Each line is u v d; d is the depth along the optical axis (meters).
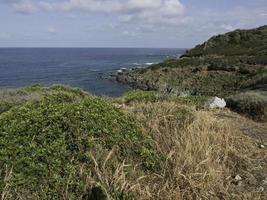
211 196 4.35
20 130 4.29
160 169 4.54
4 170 3.90
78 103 4.89
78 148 4.25
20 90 12.09
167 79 53.16
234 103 10.58
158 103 6.54
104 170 4.08
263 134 6.94
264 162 5.46
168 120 5.77
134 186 3.99
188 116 6.00
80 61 117.94
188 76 53.06
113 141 4.50
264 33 79.94
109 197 3.78
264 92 12.25
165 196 4.12
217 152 5.23
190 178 4.37
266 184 4.80
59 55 176.50
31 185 3.82
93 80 60.75
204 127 5.73
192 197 4.25
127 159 4.43
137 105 6.77
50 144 4.18
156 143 4.94
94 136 4.45
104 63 105.94
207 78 51.31
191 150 4.90
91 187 3.89
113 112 4.90
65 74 69.94
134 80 56.31
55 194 3.79
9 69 80.81
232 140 5.89
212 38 82.75
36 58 139.12
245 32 81.44
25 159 3.98
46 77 64.31
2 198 3.61
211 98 10.50
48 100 5.79
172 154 4.76
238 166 5.24
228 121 7.09
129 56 164.00
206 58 62.12
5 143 4.13
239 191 4.61
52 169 3.97
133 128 4.93
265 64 51.94
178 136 5.18
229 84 48.28
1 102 8.76
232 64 53.16
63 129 4.38
